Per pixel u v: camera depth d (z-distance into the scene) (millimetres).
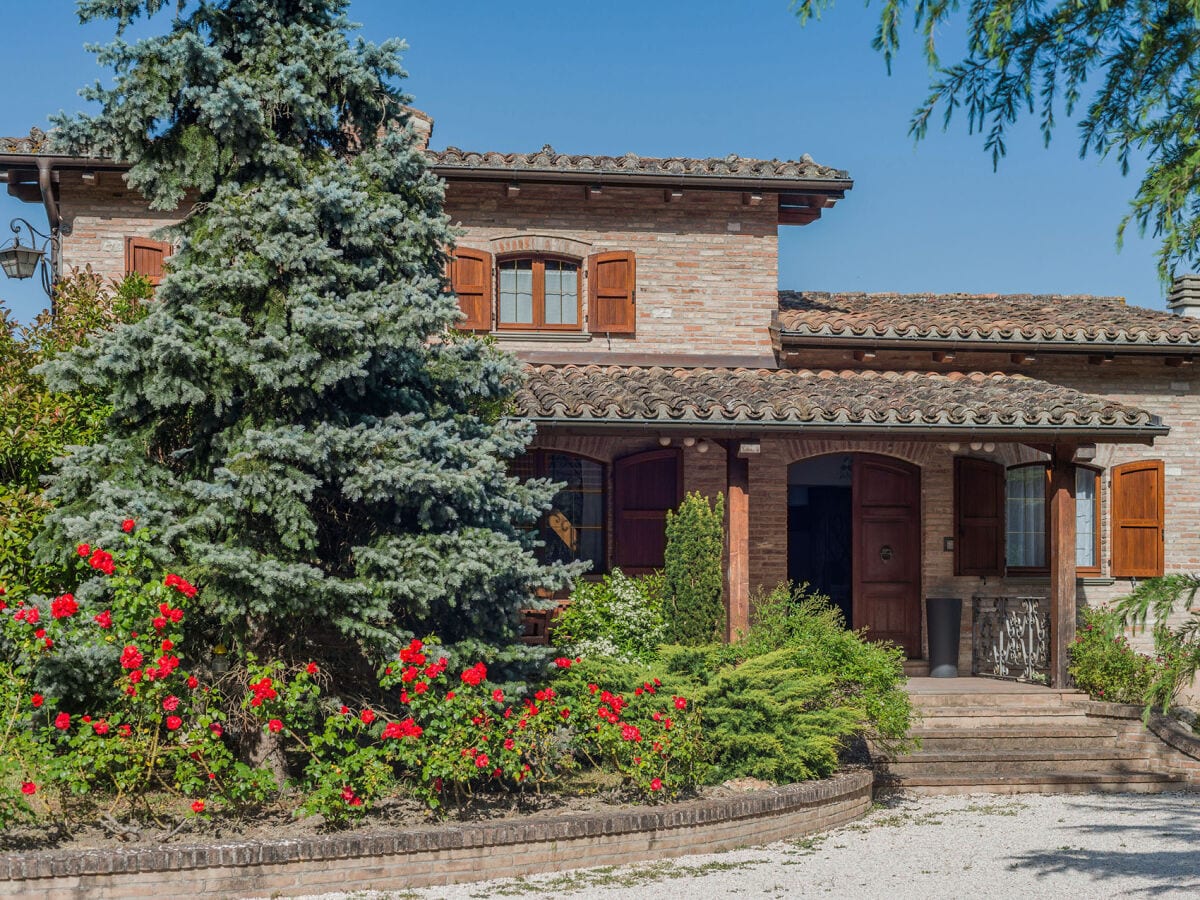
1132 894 8836
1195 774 13641
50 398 11570
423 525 10344
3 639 9641
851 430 14102
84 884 8016
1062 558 14969
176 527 9727
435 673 9594
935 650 16969
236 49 10812
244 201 10258
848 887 9008
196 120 10719
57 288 13227
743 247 17641
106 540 9453
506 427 11977
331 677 10562
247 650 10203
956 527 17297
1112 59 6148
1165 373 17891
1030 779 13211
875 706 12352
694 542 13375
